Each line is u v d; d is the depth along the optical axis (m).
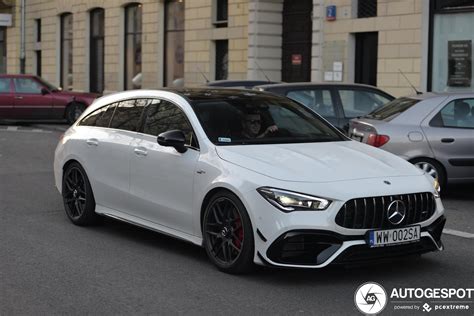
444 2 16.89
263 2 22.00
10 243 7.28
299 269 5.97
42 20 34.91
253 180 5.76
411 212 5.79
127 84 29.31
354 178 5.75
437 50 17.09
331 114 11.37
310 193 5.55
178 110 6.89
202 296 5.54
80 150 7.96
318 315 5.13
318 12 19.30
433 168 9.82
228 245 6.05
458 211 9.27
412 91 17.38
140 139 7.16
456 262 6.61
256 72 22.08
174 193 6.60
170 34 26.73
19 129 21.22
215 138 6.45
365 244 5.57
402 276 6.12
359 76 18.83
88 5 31.06
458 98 9.97
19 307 5.30
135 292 5.65
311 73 20.27
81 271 6.26
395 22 17.61
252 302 5.40
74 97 22.28
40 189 10.69
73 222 8.16
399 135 9.82
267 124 6.84
